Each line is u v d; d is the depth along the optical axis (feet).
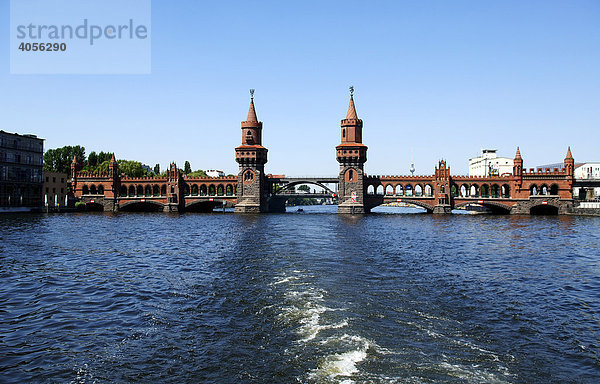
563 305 88.79
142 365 57.47
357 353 59.41
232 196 487.61
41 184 441.27
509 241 200.34
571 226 289.33
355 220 357.41
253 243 180.24
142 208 534.78
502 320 77.51
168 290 98.22
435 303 86.79
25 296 93.86
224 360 58.29
